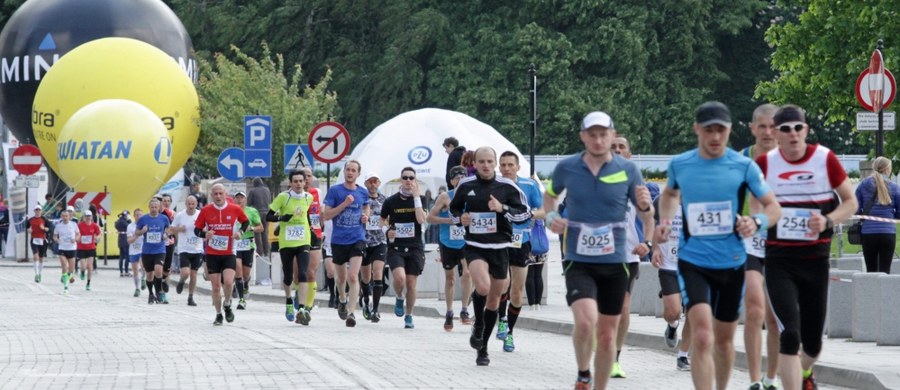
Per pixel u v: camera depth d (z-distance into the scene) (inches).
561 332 1288.1
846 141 4702.3
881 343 1009.5
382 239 1412.4
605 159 726.5
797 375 677.9
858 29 2481.5
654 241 715.4
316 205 1503.4
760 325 722.8
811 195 695.1
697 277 664.4
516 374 903.7
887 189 1316.4
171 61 3053.6
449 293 1288.1
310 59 4936.0
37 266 2404.0
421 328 1332.4
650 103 4475.9
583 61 4485.7
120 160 2839.6
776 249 695.1
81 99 2955.2
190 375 887.7
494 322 966.4
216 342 1138.7
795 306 684.1
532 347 1116.5
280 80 3265.3
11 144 3641.7
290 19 4857.3
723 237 663.8
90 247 2224.4
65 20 3164.4
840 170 694.5
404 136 2359.7
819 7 2536.9
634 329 1175.6
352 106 4741.6
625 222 723.4
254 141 2079.2
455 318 1467.8
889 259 1327.5
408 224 1325.0
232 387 819.4
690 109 4473.4
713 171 664.4
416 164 2342.5
